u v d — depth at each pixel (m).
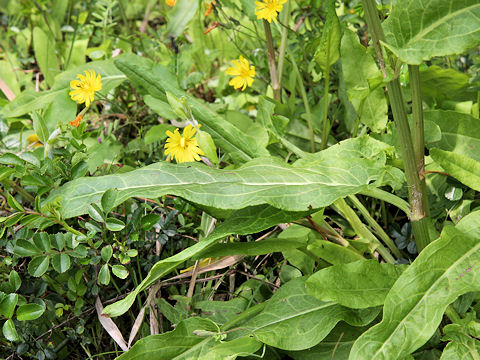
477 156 0.42
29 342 0.39
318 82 0.56
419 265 0.33
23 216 0.37
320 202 0.35
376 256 0.44
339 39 0.42
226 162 0.50
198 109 0.46
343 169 0.37
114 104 0.55
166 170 0.38
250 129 0.47
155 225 0.44
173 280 0.45
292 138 0.51
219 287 0.46
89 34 0.67
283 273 0.43
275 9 0.45
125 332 0.43
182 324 0.36
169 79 0.49
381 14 0.47
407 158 0.36
